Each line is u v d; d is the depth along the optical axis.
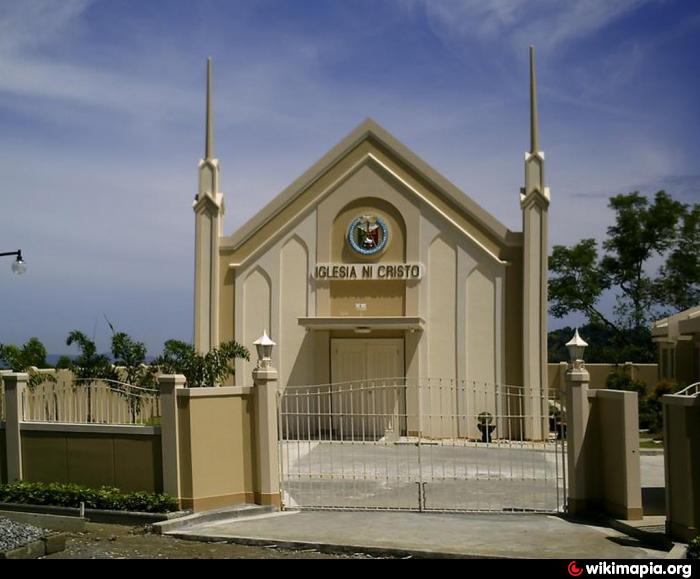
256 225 26.48
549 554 11.12
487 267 25.28
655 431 27.12
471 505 14.72
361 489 16.31
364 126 26.25
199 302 26.31
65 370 20.03
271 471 14.36
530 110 25.34
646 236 41.31
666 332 28.72
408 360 25.47
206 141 26.83
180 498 13.89
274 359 26.08
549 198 24.75
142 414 14.78
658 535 11.74
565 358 49.72
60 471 14.92
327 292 25.95
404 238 25.84
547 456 21.00
